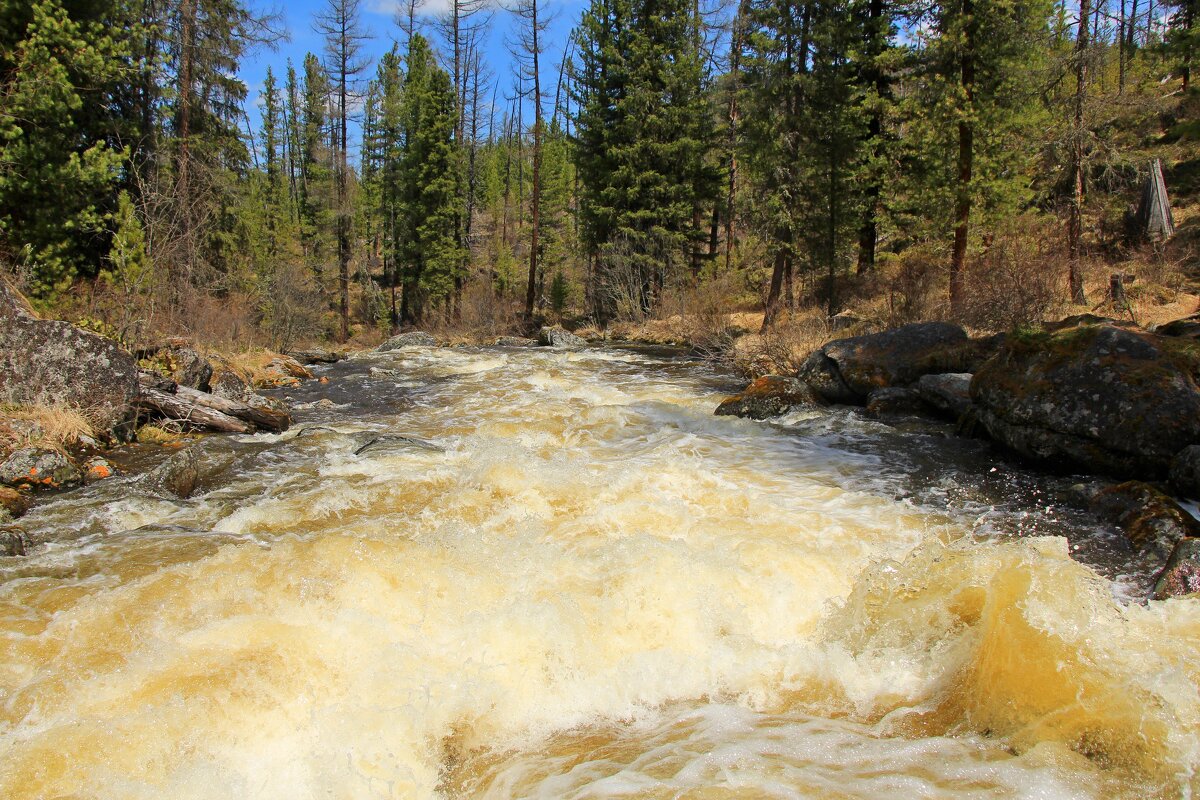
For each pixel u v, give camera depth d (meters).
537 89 31.45
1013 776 3.01
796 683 4.00
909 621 4.32
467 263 38.97
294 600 4.50
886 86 22.80
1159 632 3.89
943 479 7.57
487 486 7.10
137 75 17.25
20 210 13.99
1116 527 6.08
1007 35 16.30
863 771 3.08
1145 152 22.33
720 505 6.66
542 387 14.53
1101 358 7.43
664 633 4.43
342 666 3.98
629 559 5.09
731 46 29.39
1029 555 4.57
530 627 4.27
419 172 36.66
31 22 13.19
